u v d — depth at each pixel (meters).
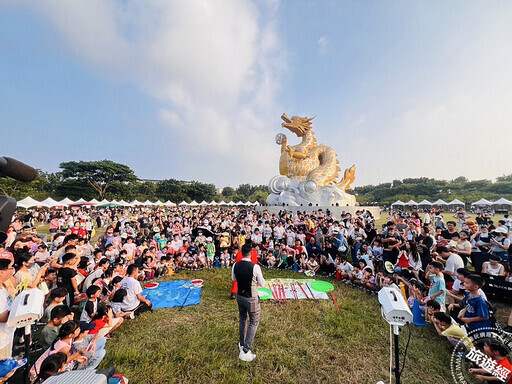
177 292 6.54
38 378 2.57
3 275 3.30
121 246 9.07
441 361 3.77
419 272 6.51
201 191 57.94
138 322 4.91
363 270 6.90
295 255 9.04
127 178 49.69
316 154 25.02
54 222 13.88
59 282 5.16
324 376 3.47
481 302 3.97
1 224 2.12
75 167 44.47
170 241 11.12
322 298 6.10
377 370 3.58
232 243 10.17
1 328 3.15
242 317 4.01
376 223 21.55
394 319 2.84
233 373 3.48
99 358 3.62
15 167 1.96
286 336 4.42
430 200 54.53
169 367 3.58
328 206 20.42
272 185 23.94
